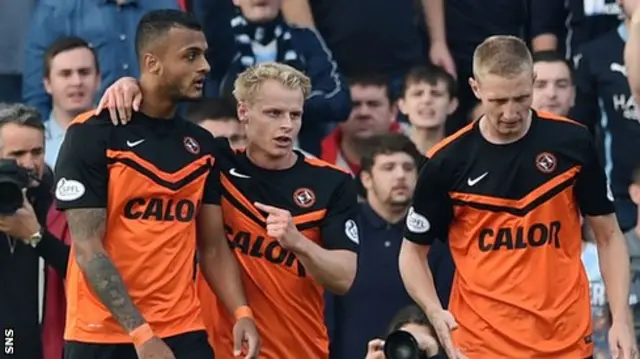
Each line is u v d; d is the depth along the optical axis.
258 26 32.22
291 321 23.53
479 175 22.58
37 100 31.84
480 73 21.78
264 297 23.41
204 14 32.28
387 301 28.84
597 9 33.25
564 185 22.53
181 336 21.83
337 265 23.02
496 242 22.70
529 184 22.48
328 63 32.25
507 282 22.67
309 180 23.61
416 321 24.50
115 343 21.72
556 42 33.59
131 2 32.22
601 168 22.77
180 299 21.88
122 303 21.09
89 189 21.41
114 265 21.30
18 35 32.22
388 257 29.08
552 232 22.58
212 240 22.84
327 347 24.19
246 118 23.31
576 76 32.69
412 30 33.38
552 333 22.59
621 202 31.92
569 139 22.53
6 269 25.08
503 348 22.67
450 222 23.16
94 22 32.06
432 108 32.06
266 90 23.03
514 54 21.67
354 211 23.80
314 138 32.12
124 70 31.95
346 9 33.22
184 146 22.02
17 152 26.02
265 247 23.36
